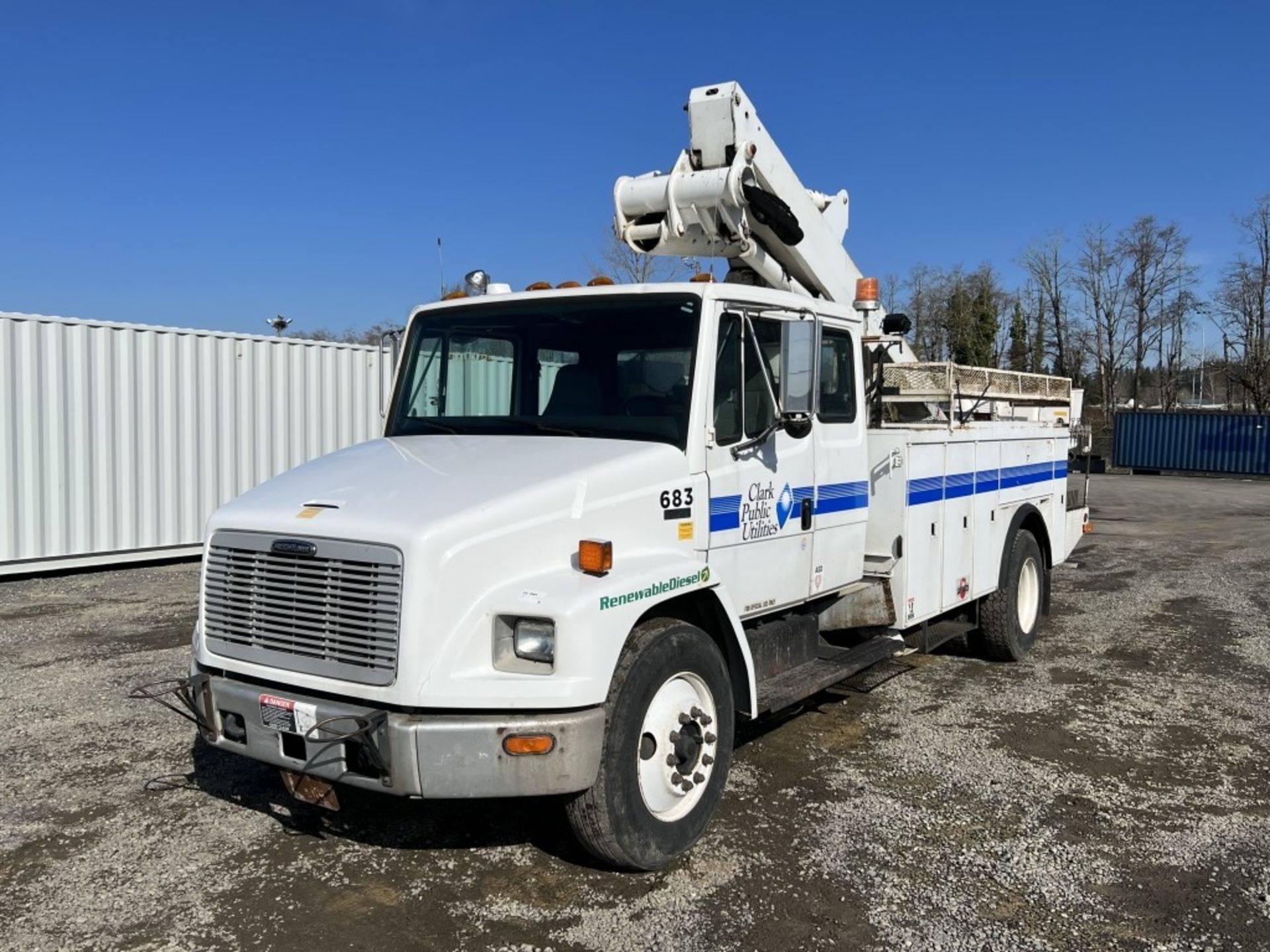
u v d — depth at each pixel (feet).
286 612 12.16
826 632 19.30
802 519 16.83
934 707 21.17
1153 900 12.59
